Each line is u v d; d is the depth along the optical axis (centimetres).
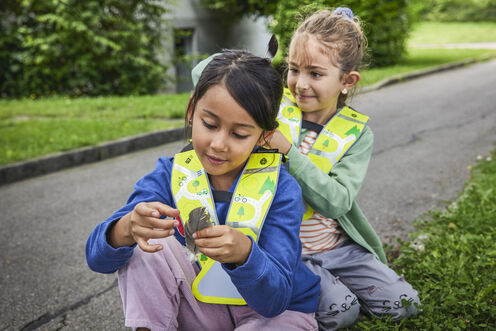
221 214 137
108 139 528
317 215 179
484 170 393
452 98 824
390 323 183
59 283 252
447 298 194
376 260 187
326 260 183
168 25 1012
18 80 898
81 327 213
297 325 144
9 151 471
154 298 135
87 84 936
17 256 284
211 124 118
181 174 142
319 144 173
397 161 456
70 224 332
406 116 681
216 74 115
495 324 184
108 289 245
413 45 2075
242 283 115
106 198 385
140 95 976
